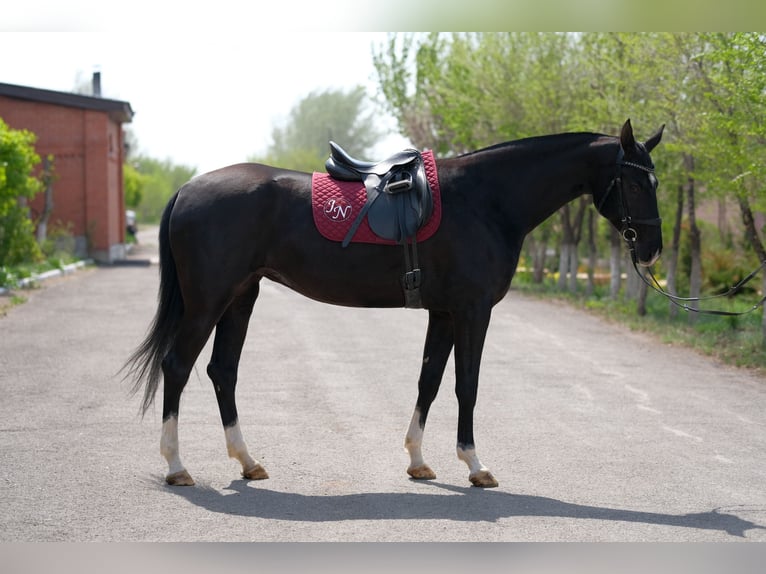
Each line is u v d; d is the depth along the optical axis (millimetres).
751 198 12953
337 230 6035
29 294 19234
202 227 6031
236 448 6242
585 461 6785
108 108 32031
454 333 6199
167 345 6191
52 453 6734
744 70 11336
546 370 10977
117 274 26234
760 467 6676
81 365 10688
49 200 28484
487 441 7383
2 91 31062
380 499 5793
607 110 15312
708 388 9898
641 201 6156
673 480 6297
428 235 6055
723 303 18797
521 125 20266
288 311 17062
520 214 6312
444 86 26188
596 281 25109
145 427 7645
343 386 9672
